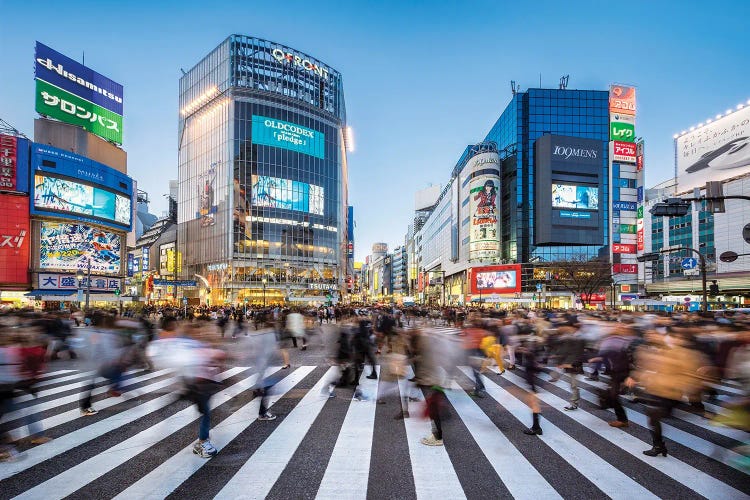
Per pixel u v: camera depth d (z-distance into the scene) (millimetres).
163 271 101688
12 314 16422
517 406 8789
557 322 13969
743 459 4871
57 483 5004
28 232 45250
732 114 60469
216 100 77875
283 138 78000
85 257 49625
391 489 4867
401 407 8234
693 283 65125
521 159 75125
